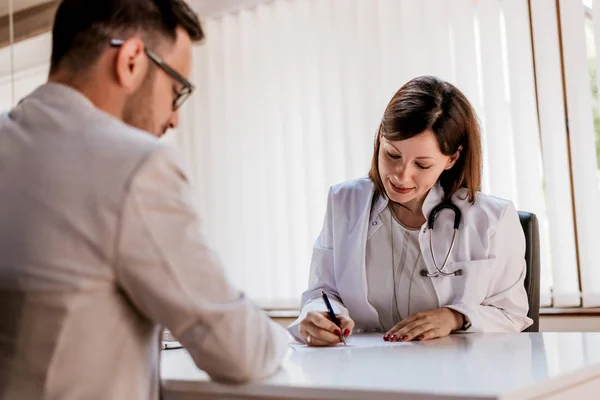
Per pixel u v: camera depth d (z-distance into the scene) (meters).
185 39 1.10
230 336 1.00
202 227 1.01
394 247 1.78
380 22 3.20
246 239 3.58
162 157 0.97
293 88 3.46
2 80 3.22
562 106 2.80
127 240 0.93
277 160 3.51
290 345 1.53
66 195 0.94
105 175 0.94
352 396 0.96
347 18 3.29
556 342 1.44
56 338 0.93
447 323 1.60
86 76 1.03
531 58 2.87
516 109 2.88
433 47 3.07
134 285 0.95
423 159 1.61
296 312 3.36
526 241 1.87
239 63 3.65
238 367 1.01
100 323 0.94
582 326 2.74
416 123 1.57
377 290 1.78
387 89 3.17
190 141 3.79
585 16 2.79
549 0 2.83
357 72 3.26
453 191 1.76
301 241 3.39
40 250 0.94
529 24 2.88
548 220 2.81
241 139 3.62
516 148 2.87
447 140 1.61
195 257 0.98
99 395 0.95
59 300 0.93
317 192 3.36
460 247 1.73
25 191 0.96
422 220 1.77
